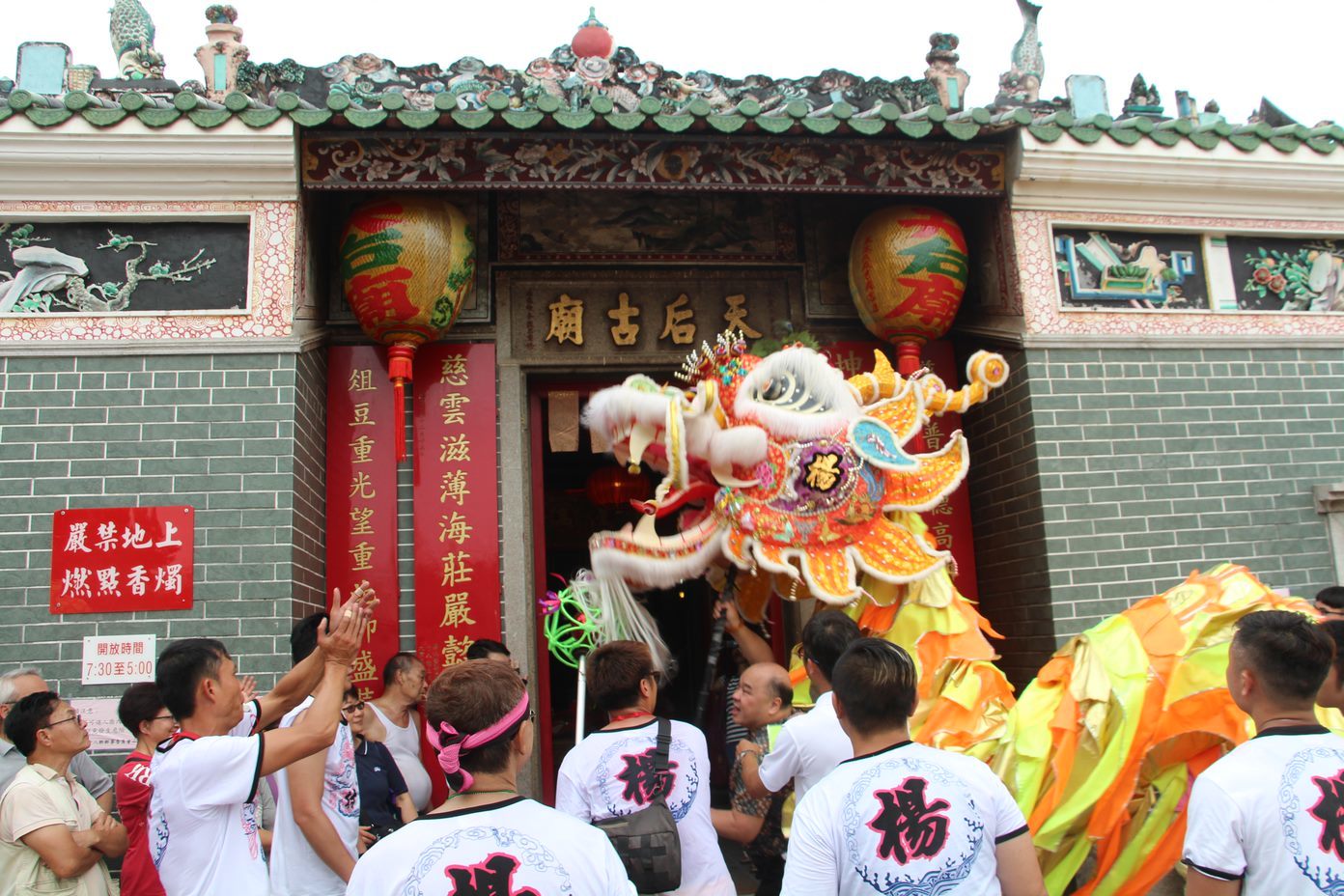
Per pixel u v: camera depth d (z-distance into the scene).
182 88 6.79
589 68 7.24
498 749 2.52
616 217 7.49
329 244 7.09
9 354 5.98
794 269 7.64
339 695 3.40
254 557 5.88
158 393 6.04
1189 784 4.61
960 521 7.50
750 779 4.09
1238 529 6.96
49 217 6.14
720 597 5.40
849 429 5.13
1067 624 6.59
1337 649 3.46
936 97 7.65
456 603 6.74
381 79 7.12
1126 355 7.05
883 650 2.95
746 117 6.20
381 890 2.33
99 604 5.75
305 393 6.39
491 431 7.00
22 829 4.25
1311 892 2.66
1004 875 2.78
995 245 7.18
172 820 3.25
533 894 2.30
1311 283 7.49
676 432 4.82
